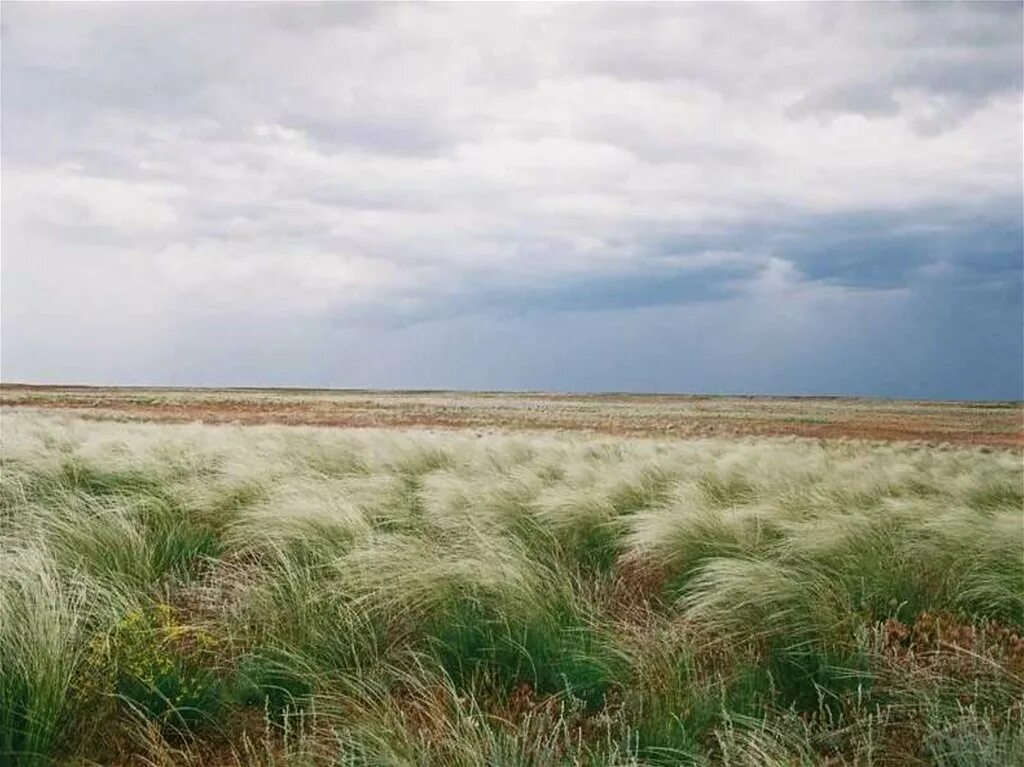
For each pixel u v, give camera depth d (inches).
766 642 199.5
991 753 136.6
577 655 180.9
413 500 350.9
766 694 173.8
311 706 157.5
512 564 220.8
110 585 207.8
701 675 182.2
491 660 183.9
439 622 200.7
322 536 263.3
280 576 216.1
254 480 356.2
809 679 179.6
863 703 171.2
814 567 239.8
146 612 199.2
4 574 182.2
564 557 271.6
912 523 301.4
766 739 145.2
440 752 142.3
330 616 196.7
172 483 358.0
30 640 156.9
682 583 251.4
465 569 213.8
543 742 152.3
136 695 163.6
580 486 388.8
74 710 154.0
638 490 375.2
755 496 373.1
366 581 210.1
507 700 169.9
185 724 155.2
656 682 172.9
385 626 199.3
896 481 443.8
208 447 499.2
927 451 942.4
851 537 263.0
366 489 349.4
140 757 146.6
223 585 232.4
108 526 250.8
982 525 286.8
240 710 168.2
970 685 170.1
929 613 216.5
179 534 273.9
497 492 342.0
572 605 206.7
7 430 603.8
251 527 277.9
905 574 241.6
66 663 155.4
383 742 139.1
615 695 171.3
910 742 157.3
